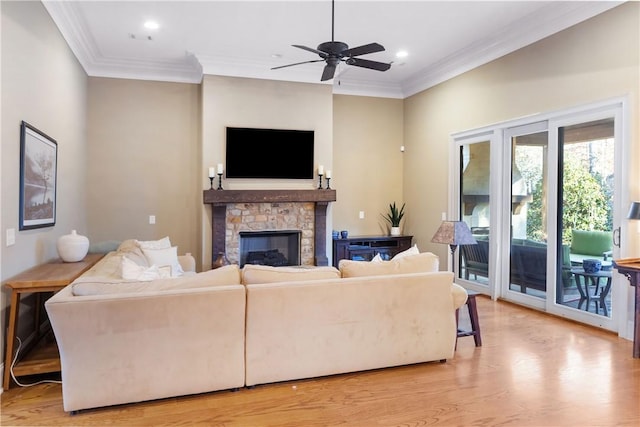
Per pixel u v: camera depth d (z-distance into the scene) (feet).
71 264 11.73
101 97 18.86
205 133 18.78
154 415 7.96
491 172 17.29
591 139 13.24
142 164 19.47
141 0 13.08
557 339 12.22
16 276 9.81
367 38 16.30
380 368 10.09
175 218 19.94
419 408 8.20
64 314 7.71
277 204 19.88
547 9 13.73
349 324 9.59
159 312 8.25
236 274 9.14
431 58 18.67
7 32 9.20
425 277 10.19
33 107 10.93
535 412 8.02
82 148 17.56
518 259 16.47
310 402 8.47
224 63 18.66
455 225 12.34
